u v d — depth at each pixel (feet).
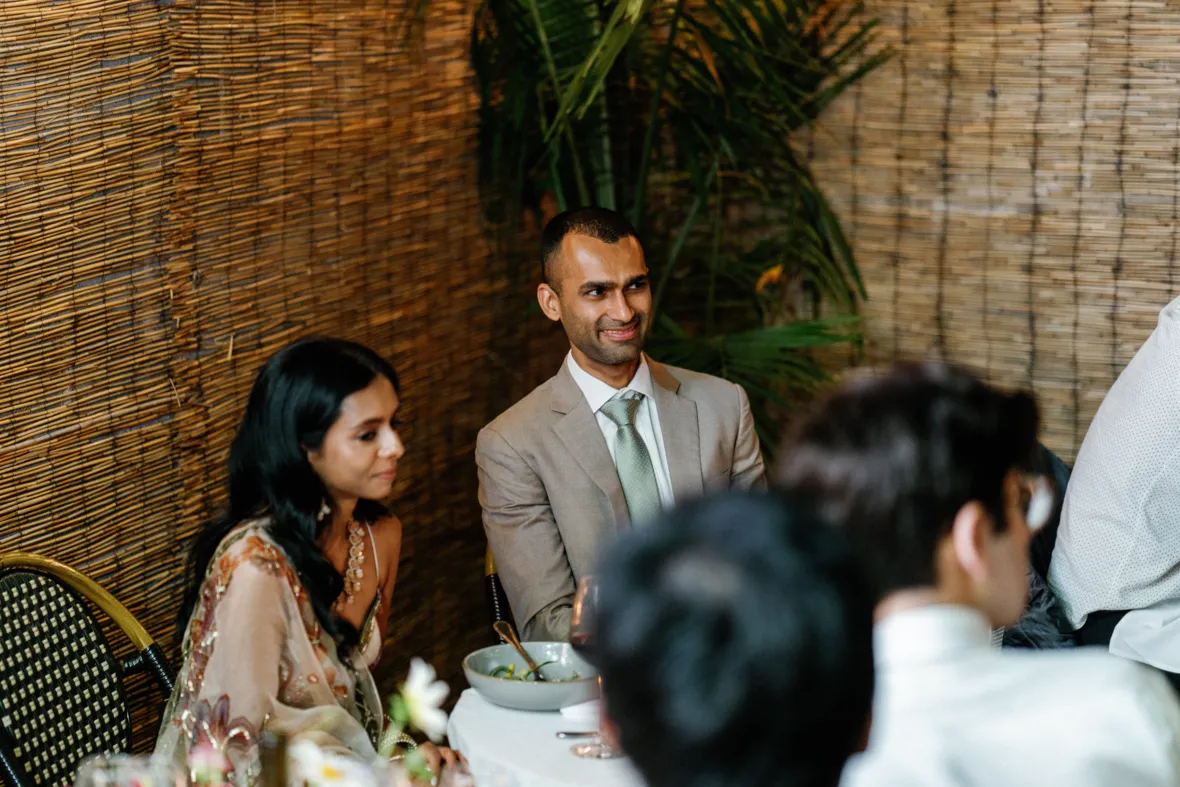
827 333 12.85
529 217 13.03
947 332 12.81
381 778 4.88
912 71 12.52
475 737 6.43
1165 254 11.73
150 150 8.84
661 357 12.05
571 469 9.06
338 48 10.55
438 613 12.41
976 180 12.42
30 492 8.21
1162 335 7.78
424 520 12.07
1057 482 8.63
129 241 8.76
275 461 7.02
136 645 8.05
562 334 13.70
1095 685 3.45
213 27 9.28
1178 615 7.80
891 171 12.80
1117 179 11.81
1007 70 12.10
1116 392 7.99
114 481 8.77
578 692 6.68
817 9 12.67
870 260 13.07
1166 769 3.37
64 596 7.83
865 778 3.42
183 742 6.76
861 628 2.63
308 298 10.43
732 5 11.79
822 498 3.52
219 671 6.62
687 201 13.52
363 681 7.27
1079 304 12.16
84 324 8.49
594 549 9.00
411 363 11.72
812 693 2.55
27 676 7.51
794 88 12.44
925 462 3.45
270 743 4.73
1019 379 12.54
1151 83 11.52
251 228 9.80
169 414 9.16
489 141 12.21
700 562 2.61
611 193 12.52
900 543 3.47
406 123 11.40
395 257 11.42
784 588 2.57
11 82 7.90
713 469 9.32
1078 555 7.98
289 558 6.94
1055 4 11.79
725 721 2.54
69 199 8.31
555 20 11.71
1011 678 3.48
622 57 12.57
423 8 10.92
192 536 9.39
